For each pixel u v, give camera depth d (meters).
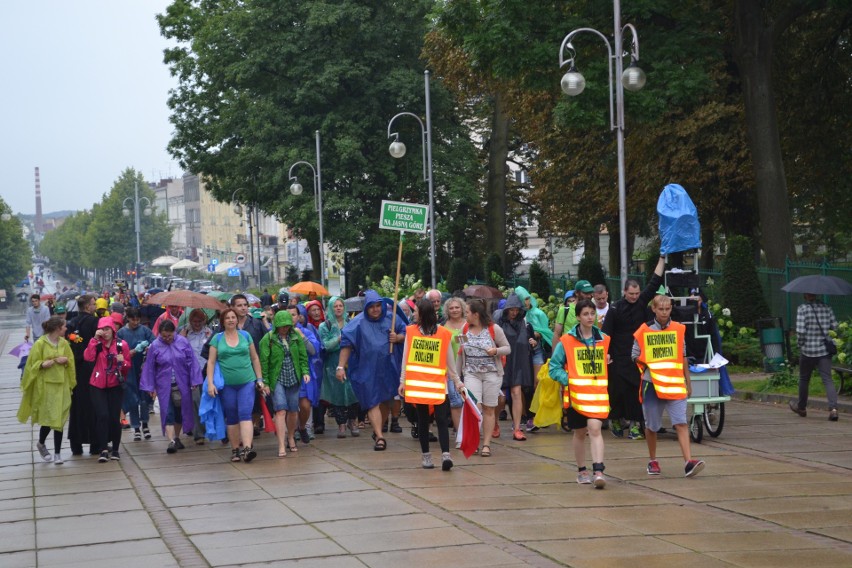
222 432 13.91
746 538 8.58
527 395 15.84
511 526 9.21
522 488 11.09
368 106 49.12
